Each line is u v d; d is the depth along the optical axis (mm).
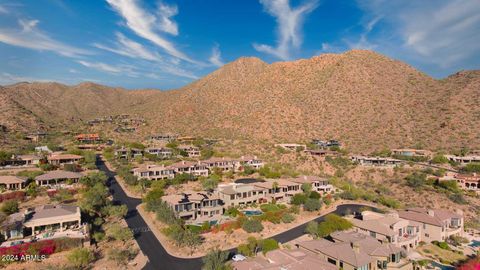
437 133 122812
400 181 89812
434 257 47781
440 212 58312
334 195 81125
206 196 64625
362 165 104250
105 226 54406
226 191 68750
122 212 58969
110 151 121750
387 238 47906
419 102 147250
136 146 127688
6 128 148125
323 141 134125
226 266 36375
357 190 85000
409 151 112125
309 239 51594
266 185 75188
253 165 106750
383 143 126312
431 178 86250
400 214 58812
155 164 103125
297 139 143500
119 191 77500
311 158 113875
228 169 104562
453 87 149625
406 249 49281
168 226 53438
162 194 69312
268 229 55938
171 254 44469
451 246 52781
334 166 106438
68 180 77188
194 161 107688
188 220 58875
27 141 134500
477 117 123438
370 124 142625
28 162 95438
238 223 55562
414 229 53281
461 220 58375
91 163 99500
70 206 55188
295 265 35438
